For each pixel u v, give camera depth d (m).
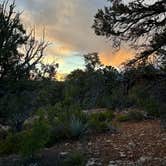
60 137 14.38
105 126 15.22
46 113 19.56
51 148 13.38
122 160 11.34
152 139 13.30
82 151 12.45
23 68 14.19
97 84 13.71
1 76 13.73
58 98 32.94
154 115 17.75
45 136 11.62
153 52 12.38
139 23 12.49
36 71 14.96
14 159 11.63
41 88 15.48
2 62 13.60
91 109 26.28
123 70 12.73
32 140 11.20
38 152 11.84
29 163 11.02
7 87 13.87
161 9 12.05
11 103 13.97
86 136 14.42
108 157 11.71
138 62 12.51
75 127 14.48
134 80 12.55
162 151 11.74
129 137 13.96
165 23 12.22
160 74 12.21
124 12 12.35
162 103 12.54
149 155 11.52
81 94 31.25
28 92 14.64
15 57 13.97
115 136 14.29
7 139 13.72
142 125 16.31
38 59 14.62
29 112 15.21
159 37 12.19
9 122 15.08
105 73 13.13
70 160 11.01
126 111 21.11
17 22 13.91
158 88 12.08
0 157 12.57
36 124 11.64
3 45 13.44
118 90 13.01
